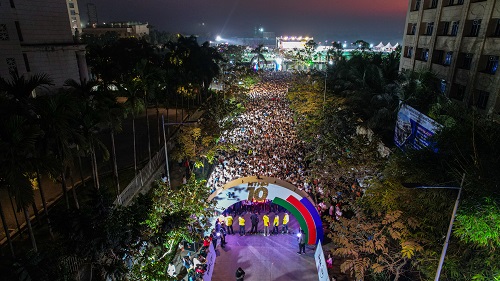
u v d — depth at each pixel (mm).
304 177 28016
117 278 11391
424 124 22703
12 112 14406
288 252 22094
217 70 63469
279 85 81750
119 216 12219
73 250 10711
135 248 12516
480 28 29562
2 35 30422
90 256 10859
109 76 50750
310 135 32844
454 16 33375
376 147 21625
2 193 22344
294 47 162000
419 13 39781
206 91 63719
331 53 101562
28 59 35438
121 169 28188
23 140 13125
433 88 31516
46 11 37344
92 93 22484
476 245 12586
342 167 21312
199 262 19469
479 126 14641
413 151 15969
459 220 11805
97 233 10875
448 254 13375
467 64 31719
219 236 22797
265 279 19594
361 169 20891
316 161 25969
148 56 61156
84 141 17969
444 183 12938
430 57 37500
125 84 26703
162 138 37375
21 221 19141
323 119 30906
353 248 15742
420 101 30125
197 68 57562
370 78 42750
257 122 45406
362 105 36781
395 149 23797
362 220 16797
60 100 16094
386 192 15305
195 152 29422
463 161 13727
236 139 38000
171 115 49344
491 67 28844
